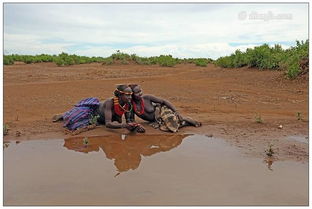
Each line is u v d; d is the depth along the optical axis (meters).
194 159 5.24
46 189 4.13
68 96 11.55
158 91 12.84
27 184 4.28
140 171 4.73
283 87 13.05
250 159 5.23
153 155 5.46
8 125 7.33
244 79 15.87
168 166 4.93
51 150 5.72
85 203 3.73
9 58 30.33
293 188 4.17
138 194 3.97
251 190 4.10
